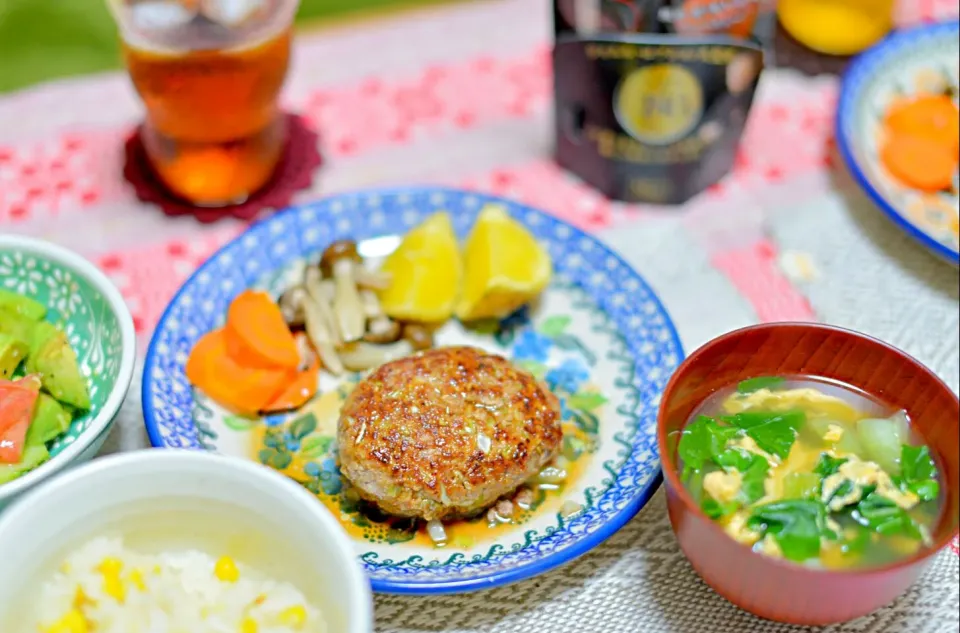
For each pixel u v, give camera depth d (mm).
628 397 638
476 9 889
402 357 628
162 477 502
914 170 718
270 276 680
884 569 487
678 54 679
